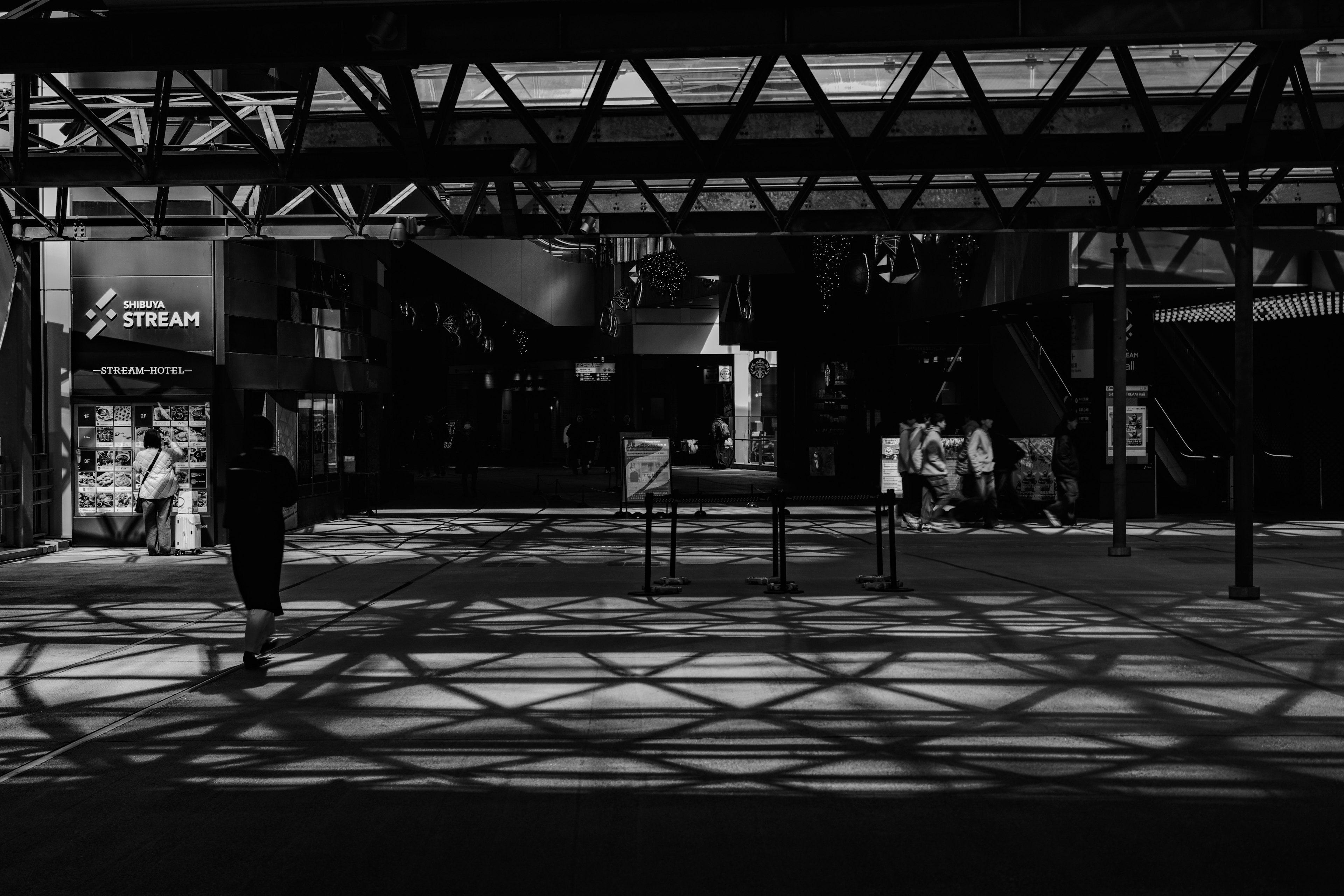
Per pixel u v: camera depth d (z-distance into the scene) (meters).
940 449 22.05
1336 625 11.30
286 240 19.06
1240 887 4.88
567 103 17.53
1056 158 13.96
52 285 19.48
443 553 18.39
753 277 35.44
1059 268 22.12
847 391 32.72
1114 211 17.86
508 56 10.95
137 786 6.33
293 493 9.71
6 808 5.95
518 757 6.87
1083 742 7.16
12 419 18.59
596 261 43.16
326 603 13.01
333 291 24.62
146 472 18.28
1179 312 27.00
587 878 4.97
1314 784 6.30
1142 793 6.15
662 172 14.29
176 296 19.61
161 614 12.42
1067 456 22.45
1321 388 26.11
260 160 15.12
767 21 10.83
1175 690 8.59
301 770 6.61
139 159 15.18
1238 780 6.38
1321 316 24.42
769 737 7.29
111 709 8.11
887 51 10.94
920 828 5.61
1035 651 10.05
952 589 13.88
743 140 14.27
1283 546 18.78
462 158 14.30
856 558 17.20
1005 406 29.69
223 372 19.70
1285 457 27.06
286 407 21.86
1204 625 11.34
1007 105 15.79
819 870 5.06
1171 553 17.88
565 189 19.25
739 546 19.25
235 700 8.36
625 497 25.84
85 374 19.58
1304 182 19.36
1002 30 10.65
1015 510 24.70
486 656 9.94
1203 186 19.27
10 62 11.22
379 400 29.06
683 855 5.24
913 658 9.73
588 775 6.50
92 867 5.13
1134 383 23.83
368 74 16.88
